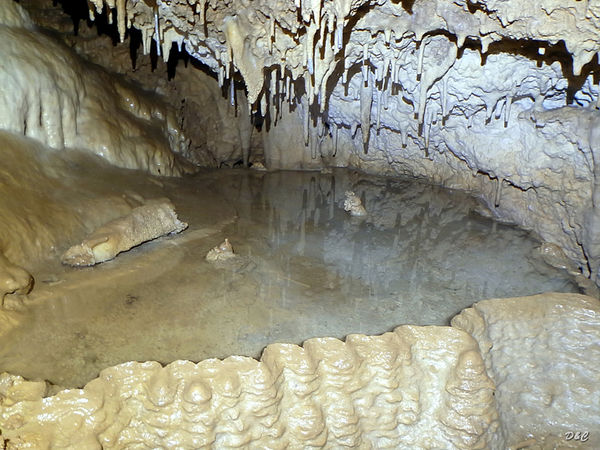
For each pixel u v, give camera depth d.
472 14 4.78
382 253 6.00
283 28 5.48
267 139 9.49
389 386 3.71
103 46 8.02
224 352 3.88
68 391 3.19
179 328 4.14
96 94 6.96
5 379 3.26
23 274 4.18
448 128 6.97
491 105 6.00
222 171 9.25
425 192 8.37
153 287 4.73
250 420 3.46
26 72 5.66
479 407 3.71
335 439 3.65
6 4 6.20
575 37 4.39
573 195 5.75
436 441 3.76
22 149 5.45
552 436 4.14
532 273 5.64
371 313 4.59
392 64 5.94
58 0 7.72
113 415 3.23
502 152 6.47
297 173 9.48
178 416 3.33
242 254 5.61
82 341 3.87
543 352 4.18
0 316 3.82
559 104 5.86
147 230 5.54
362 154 9.40
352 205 7.40
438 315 4.64
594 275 5.54
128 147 7.04
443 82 5.99
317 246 6.07
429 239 6.50
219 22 5.75
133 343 3.90
